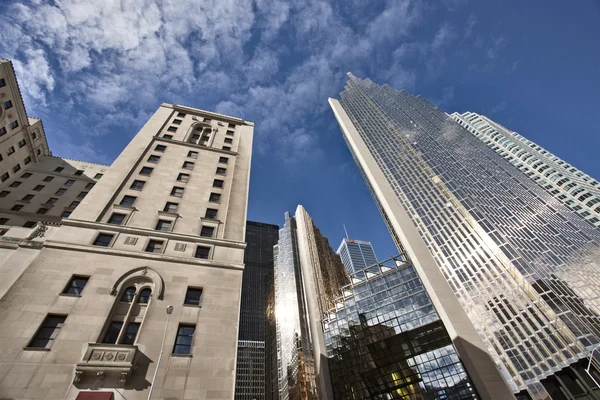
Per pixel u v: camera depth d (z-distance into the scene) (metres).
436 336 52.94
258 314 187.75
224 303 27.78
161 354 22.41
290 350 114.25
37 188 59.78
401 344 55.69
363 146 133.50
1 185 57.06
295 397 95.12
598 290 58.97
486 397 41.44
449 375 47.50
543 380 51.06
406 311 59.38
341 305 70.38
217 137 54.41
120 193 36.09
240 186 44.31
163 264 29.14
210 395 21.45
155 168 41.84
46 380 19.03
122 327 23.48
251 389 136.38
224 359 23.78
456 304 54.88
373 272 72.00
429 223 94.56
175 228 34.28
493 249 75.56
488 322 64.94
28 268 24.67
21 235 28.53
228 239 35.16
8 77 58.38
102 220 31.97
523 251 71.50
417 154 124.94
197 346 23.91
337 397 57.62
